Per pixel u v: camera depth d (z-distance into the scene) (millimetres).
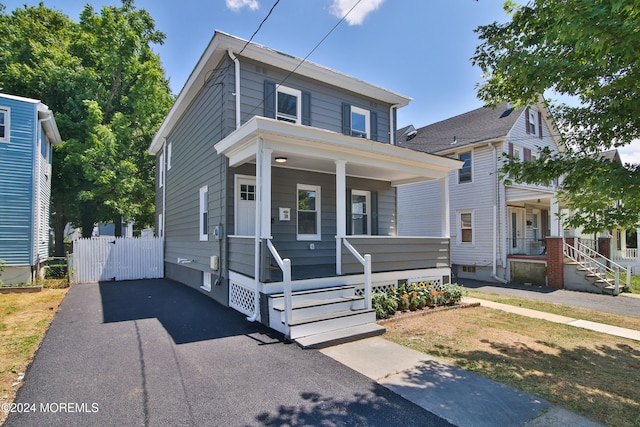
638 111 3824
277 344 5105
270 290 6113
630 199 3756
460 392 3666
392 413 3217
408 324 6410
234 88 7887
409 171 8617
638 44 3059
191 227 10367
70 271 11188
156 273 13328
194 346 5000
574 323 6805
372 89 10367
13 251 10375
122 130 17078
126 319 6480
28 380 3830
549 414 3236
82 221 18891
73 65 17312
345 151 7340
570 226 4984
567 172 4320
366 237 7543
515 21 4512
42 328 5797
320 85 9516
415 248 8477
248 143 6680
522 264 13062
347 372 4141
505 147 13812
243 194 7934
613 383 3973
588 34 3094
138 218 23781
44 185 12805
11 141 10523
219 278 7922
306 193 9062
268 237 6219
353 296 6730
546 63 4004
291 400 3447
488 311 7762
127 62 17875
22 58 16750
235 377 3969
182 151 11523
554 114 5242
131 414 3162
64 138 16594
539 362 4613
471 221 14695
